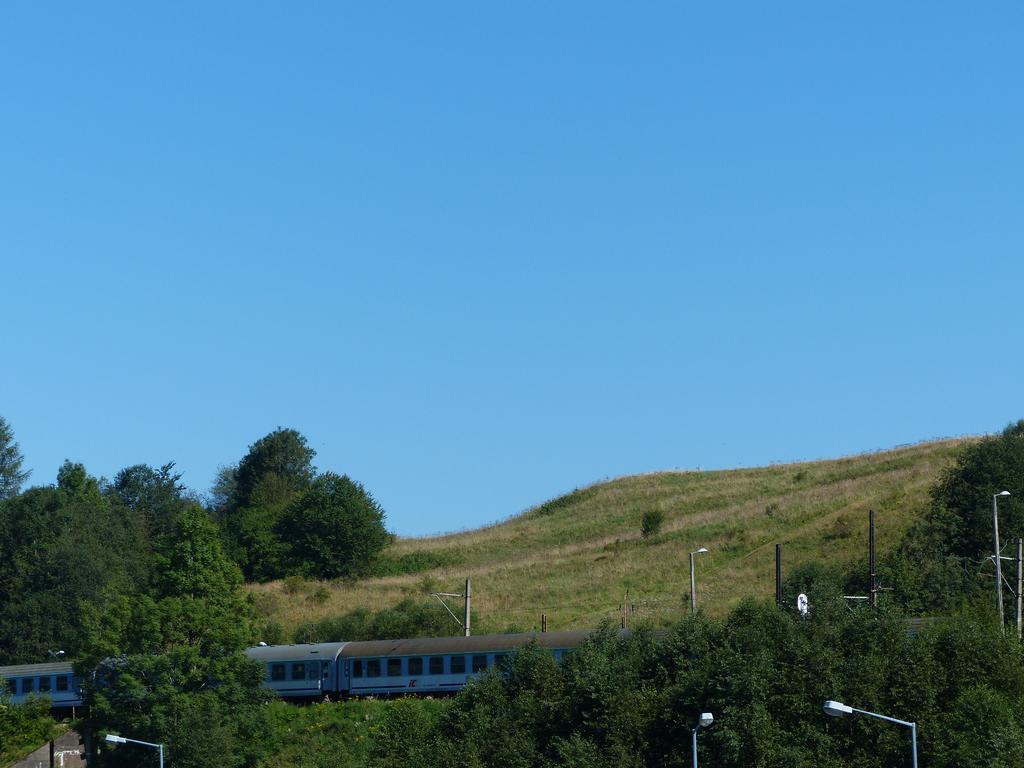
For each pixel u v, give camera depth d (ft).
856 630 239.30
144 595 308.60
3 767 303.48
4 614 459.73
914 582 349.00
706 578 427.33
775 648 236.63
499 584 464.65
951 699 224.12
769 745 215.51
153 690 294.25
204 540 323.78
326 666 312.29
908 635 246.47
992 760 196.44
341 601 472.85
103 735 231.71
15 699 349.41
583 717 242.17
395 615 402.93
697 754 211.41
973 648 230.27
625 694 238.07
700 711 225.76
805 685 226.17
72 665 302.66
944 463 487.61
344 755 278.46
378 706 298.76
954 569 352.90
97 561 480.23
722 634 248.32
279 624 443.32
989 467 394.32
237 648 305.12
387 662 305.94
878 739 217.36
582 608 416.05
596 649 262.06
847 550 413.59
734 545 457.27
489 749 243.81
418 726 257.14
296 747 289.12
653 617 387.14
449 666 299.58
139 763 288.10
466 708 258.57
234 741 284.41
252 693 301.22
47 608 455.63
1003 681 226.38
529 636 297.74
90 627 304.30
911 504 435.12
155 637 299.58
